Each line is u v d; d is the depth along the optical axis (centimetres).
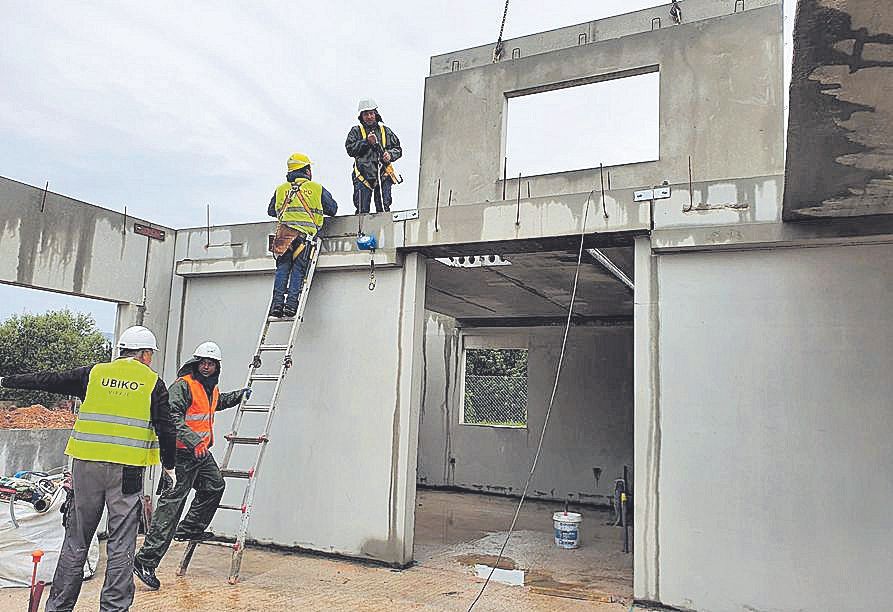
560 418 1005
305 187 595
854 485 416
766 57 591
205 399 505
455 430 1084
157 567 523
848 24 245
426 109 738
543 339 1041
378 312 586
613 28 697
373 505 562
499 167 692
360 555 561
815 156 340
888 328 420
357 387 584
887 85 279
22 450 798
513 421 1099
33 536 456
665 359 472
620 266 688
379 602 459
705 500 448
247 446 625
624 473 894
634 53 639
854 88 284
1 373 1535
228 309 663
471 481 1056
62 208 586
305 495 589
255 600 455
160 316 683
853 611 406
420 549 636
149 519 629
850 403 423
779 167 576
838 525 416
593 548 661
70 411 1558
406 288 576
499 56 747
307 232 584
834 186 375
